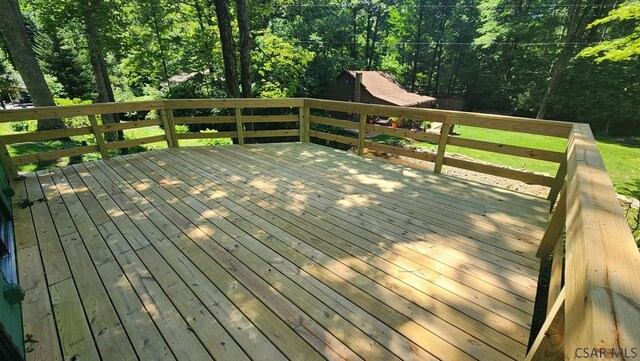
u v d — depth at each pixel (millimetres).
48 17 8336
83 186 3258
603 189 1051
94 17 8211
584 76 16156
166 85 12766
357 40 25875
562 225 1862
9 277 1768
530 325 1511
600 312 487
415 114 3658
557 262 1723
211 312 1599
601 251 659
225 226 2451
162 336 1461
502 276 1866
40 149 6574
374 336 1457
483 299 1682
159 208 2760
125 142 4293
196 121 4719
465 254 2090
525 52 20422
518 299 1680
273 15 18375
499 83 22281
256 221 2525
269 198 2971
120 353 1378
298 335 1463
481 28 20469
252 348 1398
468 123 3287
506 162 8031
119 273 1896
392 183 3369
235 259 2031
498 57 22219
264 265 1971
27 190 3145
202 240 2254
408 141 11656
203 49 10703
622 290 539
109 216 2609
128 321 1545
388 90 18562
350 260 2018
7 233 2264
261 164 4004
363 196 3029
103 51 9086
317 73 19781
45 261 2008
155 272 1903
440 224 2492
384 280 1831
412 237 2297
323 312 1598
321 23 20078
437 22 25219
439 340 1434
